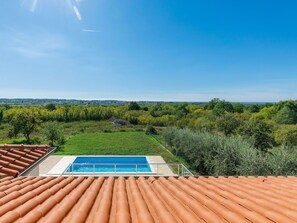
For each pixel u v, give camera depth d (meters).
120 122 47.75
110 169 18.42
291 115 39.75
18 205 4.20
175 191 5.25
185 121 39.09
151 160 21.36
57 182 6.20
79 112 49.56
